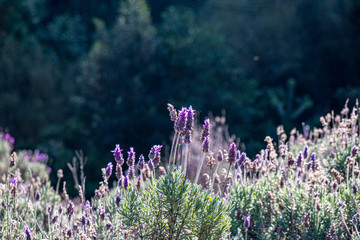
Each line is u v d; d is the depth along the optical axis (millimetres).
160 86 21219
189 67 20875
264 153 4535
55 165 19281
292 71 26094
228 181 3969
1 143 9438
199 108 19969
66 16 30812
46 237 3701
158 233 3316
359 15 25000
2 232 3650
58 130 22672
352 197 3977
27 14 29641
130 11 22297
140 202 3389
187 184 3254
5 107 23828
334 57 25609
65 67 28641
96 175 18672
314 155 4070
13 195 3850
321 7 25750
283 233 3965
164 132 19328
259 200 4039
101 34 22375
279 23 26734
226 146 6625
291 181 4332
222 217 3262
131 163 3582
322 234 3756
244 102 21359
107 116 20391
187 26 21797
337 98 23844
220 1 28109
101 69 20891
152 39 21531
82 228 3684
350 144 4914
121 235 3643
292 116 21906
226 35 27281
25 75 25188
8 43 26156
